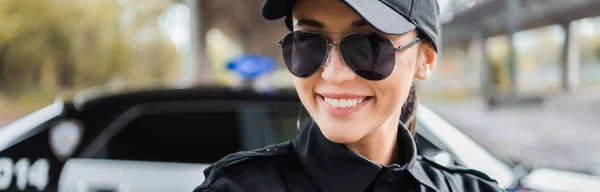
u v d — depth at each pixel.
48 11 14.78
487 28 16.95
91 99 2.77
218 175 0.87
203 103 2.66
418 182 0.91
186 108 2.67
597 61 29.00
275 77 3.62
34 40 14.84
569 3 13.92
